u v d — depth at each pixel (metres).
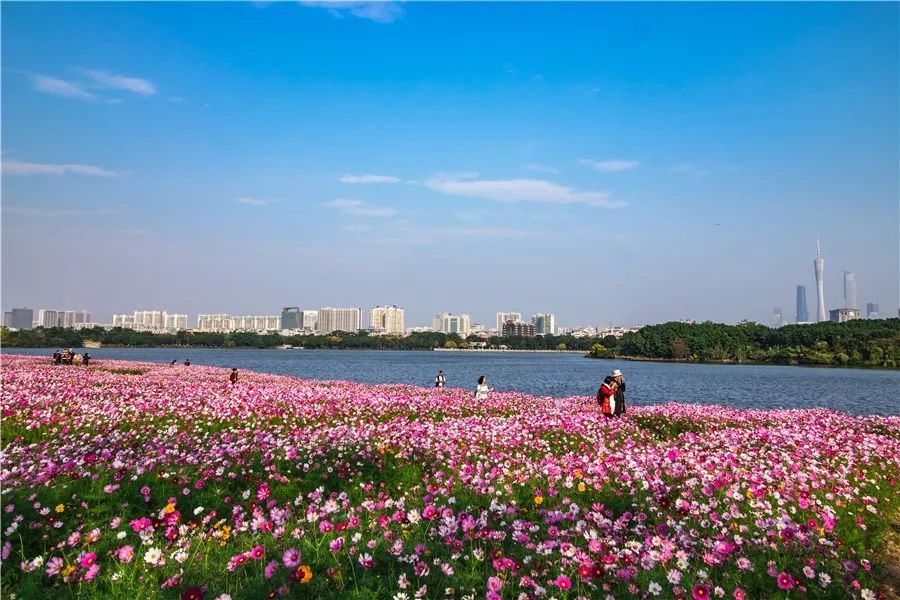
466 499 8.56
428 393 28.02
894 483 10.88
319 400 20.95
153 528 6.87
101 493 7.95
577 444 14.14
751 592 5.92
